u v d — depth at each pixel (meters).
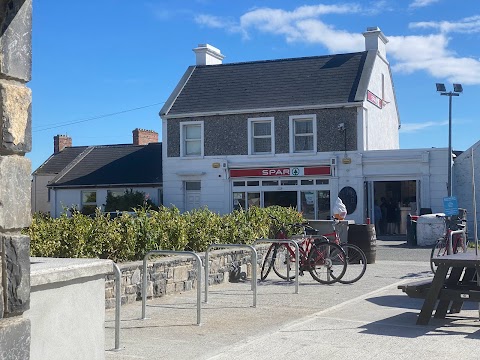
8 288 3.59
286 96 31.02
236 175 31.08
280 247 12.70
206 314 8.85
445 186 27.25
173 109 32.59
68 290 4.75
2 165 3.59
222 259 12.30
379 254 19.11
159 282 10.34
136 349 6.77
